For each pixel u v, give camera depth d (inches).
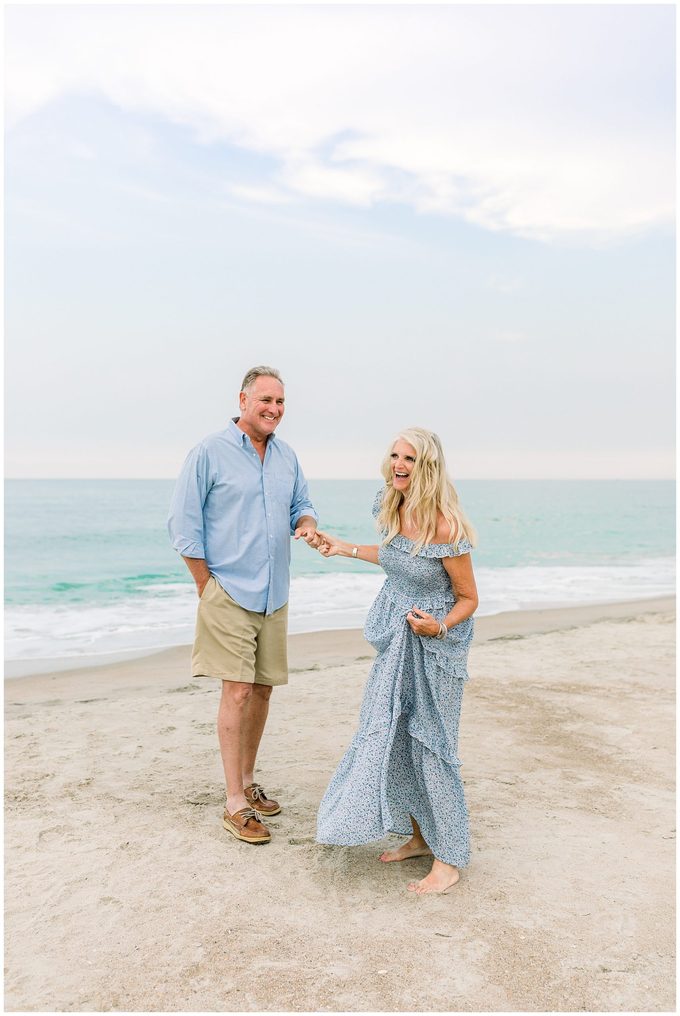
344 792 127.4
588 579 672.4
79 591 598.5
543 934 113.3
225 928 113.7
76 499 2086.6
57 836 144.2
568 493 3513.8
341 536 1218.0
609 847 142.3
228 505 150.3
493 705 239.0
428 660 128.3
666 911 120.2
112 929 113.2
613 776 179.0
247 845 141.7
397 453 128.5
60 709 237.0
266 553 151.6
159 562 825.5
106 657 332.8
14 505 1786.4
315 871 132.2
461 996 98.7
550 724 219.1
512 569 775.7
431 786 126.6
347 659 319.6
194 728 215.3
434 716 128.6
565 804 162.2
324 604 497.0
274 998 98.1
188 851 138.3
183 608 497.0
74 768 182.1
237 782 147.7
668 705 239.8
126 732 211.5
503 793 167.9
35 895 122.4
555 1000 98.2
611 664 301.0
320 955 107.3
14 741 202.8
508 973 103.8
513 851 140.3
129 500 2031.3
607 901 123.0
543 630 395.2
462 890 126.0
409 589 132.0
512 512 1884.8
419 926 115.0
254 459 153.3
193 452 149.9
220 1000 97.7
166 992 99.3
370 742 127.9
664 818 155.5
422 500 127.2
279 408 153.7
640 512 1887.3
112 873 129.6
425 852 139.8
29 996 98.3
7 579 679.7
